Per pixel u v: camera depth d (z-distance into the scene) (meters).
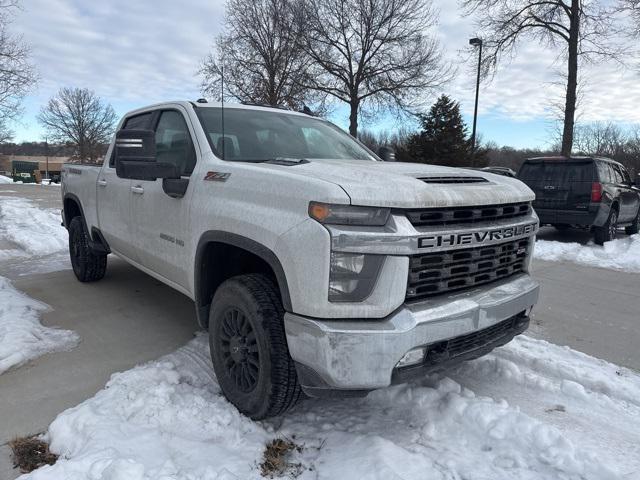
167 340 4.23
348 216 2.41
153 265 4.19
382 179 2.63
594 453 2.60
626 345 4.43
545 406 3.26
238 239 2.87
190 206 3.38
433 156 34.59
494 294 2.90
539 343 4.32
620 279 7.06
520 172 10.51
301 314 2.51
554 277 7.13
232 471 2.46
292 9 23.28
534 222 3.29
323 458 2.62
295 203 2.57
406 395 3.19
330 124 4.80
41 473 2.31
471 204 2.70
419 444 2.74
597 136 44.06
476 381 3.58
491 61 18.41
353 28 24.27
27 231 9.50
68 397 3.23
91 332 4.38
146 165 3.27
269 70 23.22
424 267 2.58
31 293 5.52
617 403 3.33
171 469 2.38
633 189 11.64
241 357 2.93
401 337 2.41
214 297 3.11
